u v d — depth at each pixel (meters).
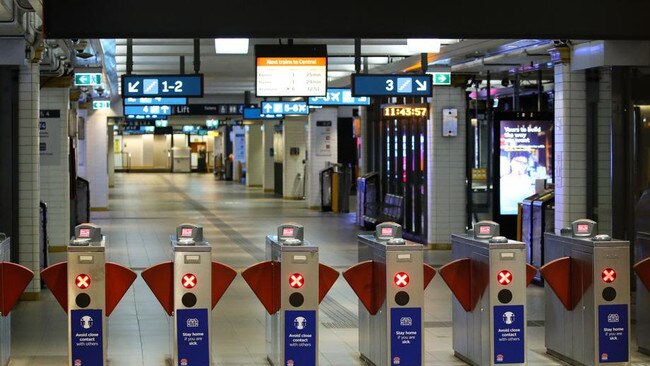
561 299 9.24
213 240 20.80
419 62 17.47
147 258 17.50
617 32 9.68
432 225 19.17
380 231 8.98
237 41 13.83
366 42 16.97
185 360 8.58
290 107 24.80
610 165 13.56
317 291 8.58
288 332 8.55
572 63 13.66
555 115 14.12
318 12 9.38
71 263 8.56
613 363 8.80
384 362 8.66
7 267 8.87
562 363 9.36
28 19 11.12
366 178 23.81
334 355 9.75
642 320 9.72
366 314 9.36
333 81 25.22
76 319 8.59
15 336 10.65
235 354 9.70
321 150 31.06
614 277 8.78
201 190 43.78
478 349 8.98
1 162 12.70
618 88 13.02
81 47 13.33
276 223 25.45
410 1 9.46
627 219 13.09
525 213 14.78
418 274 8.59
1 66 12.59
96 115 29.86
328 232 22.94
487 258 8.69
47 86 17.39
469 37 9.55
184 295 8.56
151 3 9.16
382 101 23.75
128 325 11.27
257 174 47.41
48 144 17.80
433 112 19.08
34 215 13.02
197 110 33.19
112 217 27.31
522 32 9.59
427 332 10.88
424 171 19.67
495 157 17.41
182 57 16.31
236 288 14.01
